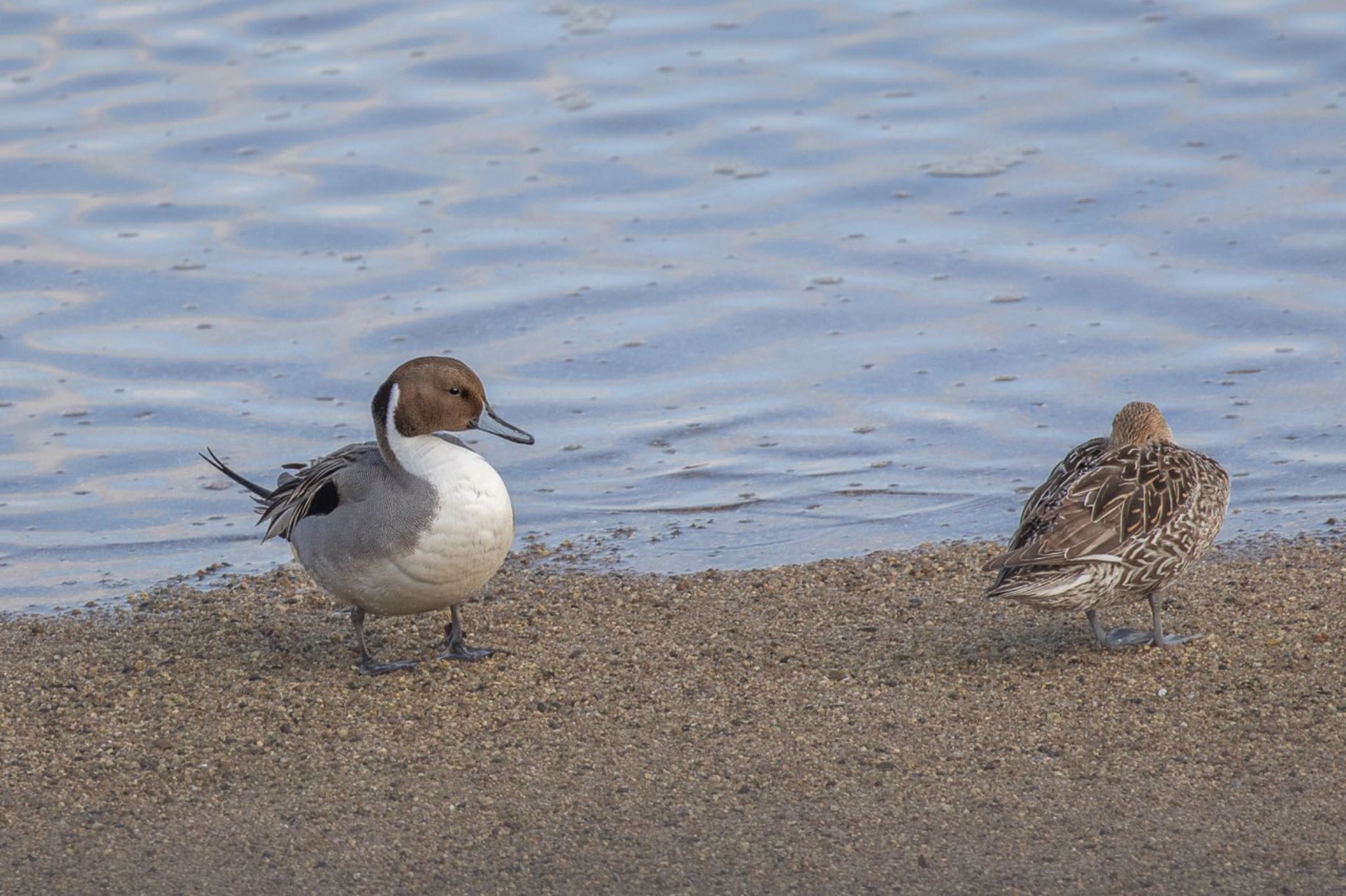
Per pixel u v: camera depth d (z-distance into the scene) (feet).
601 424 49.80
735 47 77.25
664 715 31.65
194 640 37.27
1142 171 63.93
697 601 38.37
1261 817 26.53
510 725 31.55
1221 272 56.24
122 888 26.08
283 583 40.98
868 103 71.15
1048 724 30.45
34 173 66.90
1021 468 46.03
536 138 69.41
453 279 58.49
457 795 28.68
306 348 54.34
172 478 47.39
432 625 37.73
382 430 33.55
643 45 77.82
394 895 25.59
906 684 32.68
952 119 69.15
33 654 36.73
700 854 26.30
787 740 30.30
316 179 66.28
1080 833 26.40
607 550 42.47
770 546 42.29
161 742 31.24
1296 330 52.42
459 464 33.12
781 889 25.21
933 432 48.24
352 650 36.45
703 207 63.36
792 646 35.27
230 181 66.28
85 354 54.24
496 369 52.95
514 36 78.84
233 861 26.76
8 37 79.61
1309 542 40.27
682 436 48.96
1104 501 31.91
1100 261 57.52
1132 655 33.53
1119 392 49.67
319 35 79.87
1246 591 36.91
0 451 48.52
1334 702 30.60
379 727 31.78
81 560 42.93
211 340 54.95
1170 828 26.37
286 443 49.03
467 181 65.87
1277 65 71.41
